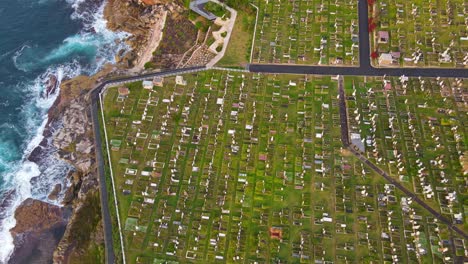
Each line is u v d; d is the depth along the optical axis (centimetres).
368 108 11238
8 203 10681
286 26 13112
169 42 13325
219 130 10969
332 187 9969
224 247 9212
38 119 12125
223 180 10150
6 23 14300
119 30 14038
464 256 8956
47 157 11294
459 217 9406
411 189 9881
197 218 9600
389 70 11950
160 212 9700
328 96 11525
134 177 10225
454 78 11669
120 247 9275
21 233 10206
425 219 9438
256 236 9331
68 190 10725
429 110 11112
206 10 13700
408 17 13088
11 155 11475
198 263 9038
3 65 13275
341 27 13000
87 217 9919
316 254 9081
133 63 13038
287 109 11331
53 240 10050
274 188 9994
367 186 9962
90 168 10675
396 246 9112
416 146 10475
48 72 13100
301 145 10669
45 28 14225
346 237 9288
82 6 14800
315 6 13575
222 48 12744
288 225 9475
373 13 13212
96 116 11381
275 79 11931
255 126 11012
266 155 10506
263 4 13712
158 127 11044
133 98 11588
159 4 14050
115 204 9819
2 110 12300
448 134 10656
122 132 10962
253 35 12938
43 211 10450
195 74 12125
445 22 12888
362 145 10550
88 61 13312
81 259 9406
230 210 9694
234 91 11719
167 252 9175
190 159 10475
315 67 12144
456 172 10044
